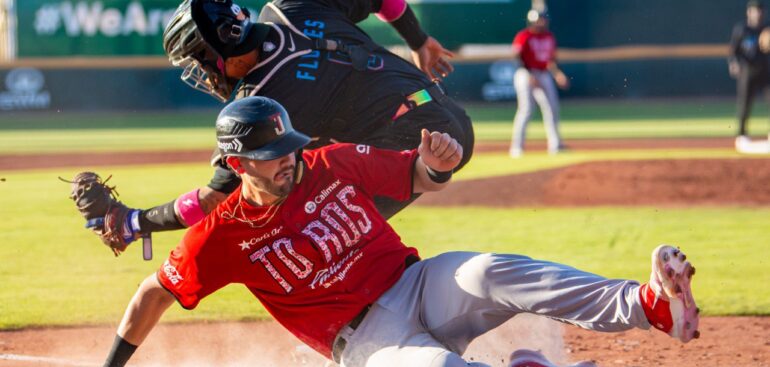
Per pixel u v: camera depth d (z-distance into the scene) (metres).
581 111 93.38
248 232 13.01
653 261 11.84
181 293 13.38
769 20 94.50
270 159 12.38
